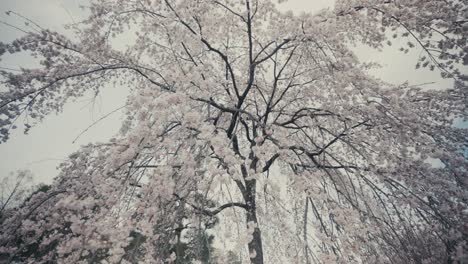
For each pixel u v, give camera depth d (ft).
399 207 12.71
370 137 14.84
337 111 14.88
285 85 18.84
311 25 12.39
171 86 12.15
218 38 17.61
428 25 12.60
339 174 14.30
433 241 11.95
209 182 9.41
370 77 12.84
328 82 16.06
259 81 19.71
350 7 13.55
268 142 12.31
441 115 15.25
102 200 9.83
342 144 16.67
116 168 10.01
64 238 10.54
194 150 11.40
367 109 12.80
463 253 10.31
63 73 14.06
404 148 12.77
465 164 12.10
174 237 10.23
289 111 19.07
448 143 14.07
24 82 12.91
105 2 14.96
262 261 13.07
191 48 16.20
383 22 13.42
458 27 11.94
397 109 11.84
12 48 12.46
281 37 15.24
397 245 11.35
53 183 12.35
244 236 8.95
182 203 10.16
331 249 9.77
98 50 15.10
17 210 11.99
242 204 13.17
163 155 11.37
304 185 10.99
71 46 13.96
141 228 8.87
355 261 9.44
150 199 9.42
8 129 12.15
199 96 11.47
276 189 10.11
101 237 8.92
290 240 11.10
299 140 18.39
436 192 12.31
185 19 15.44
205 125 9.90
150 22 16.01
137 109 10.45
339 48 13.30
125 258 8.78
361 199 12.51
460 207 11.29
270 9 16.02
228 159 9.12
